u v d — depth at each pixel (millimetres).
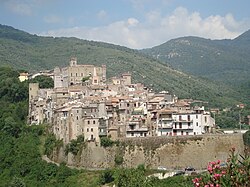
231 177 46812
